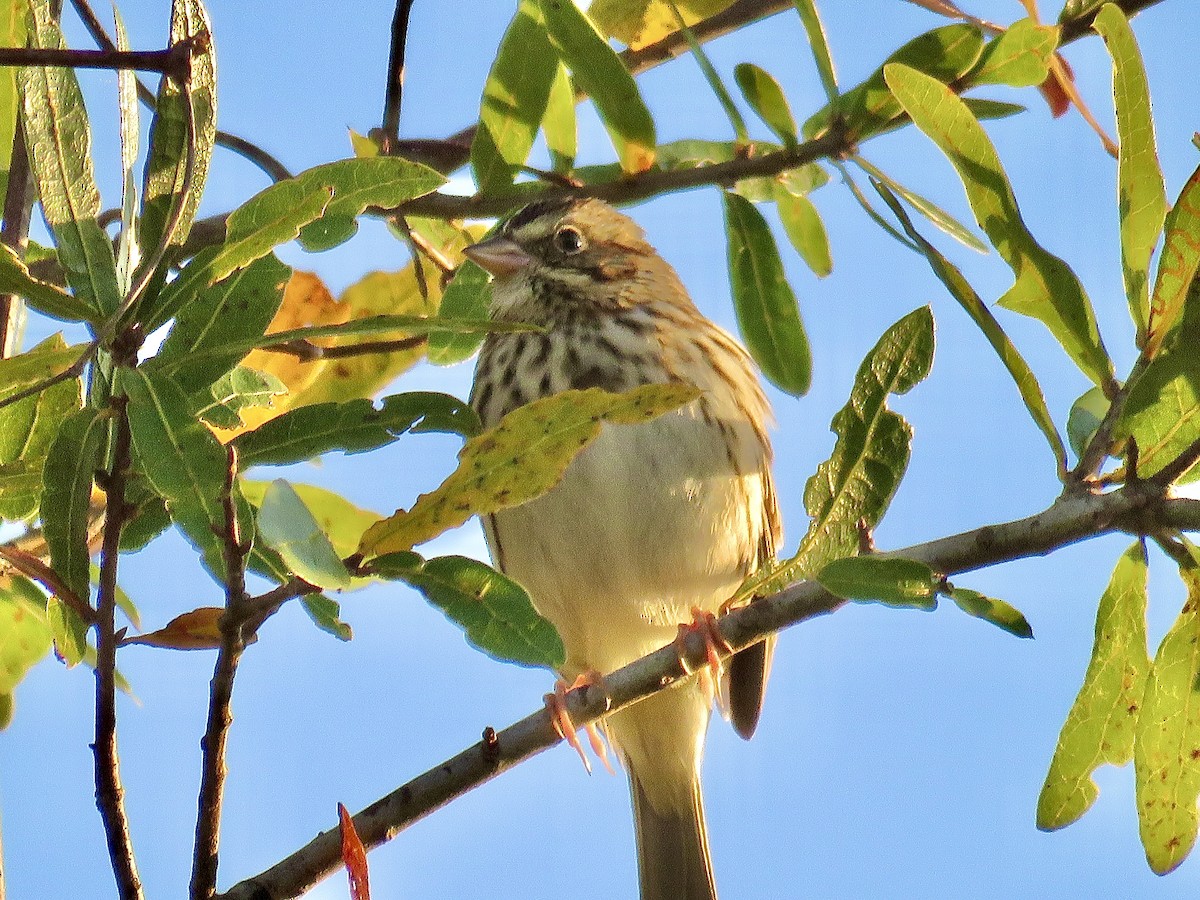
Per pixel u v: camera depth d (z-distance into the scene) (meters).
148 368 5.27
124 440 5.36
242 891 6.34
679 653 7.29
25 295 5.32
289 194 5.55
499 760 7.04
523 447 5.56
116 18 5.79
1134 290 6.49
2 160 7.87
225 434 7.21
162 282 5.48
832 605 6.89
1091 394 6.87
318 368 9.65
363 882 5.56
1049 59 8.73
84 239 5.50
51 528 5.34
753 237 9.23
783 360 9.54
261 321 5.71
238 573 5.09
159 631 5.62
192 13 5.37
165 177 5.50
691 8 9.77
